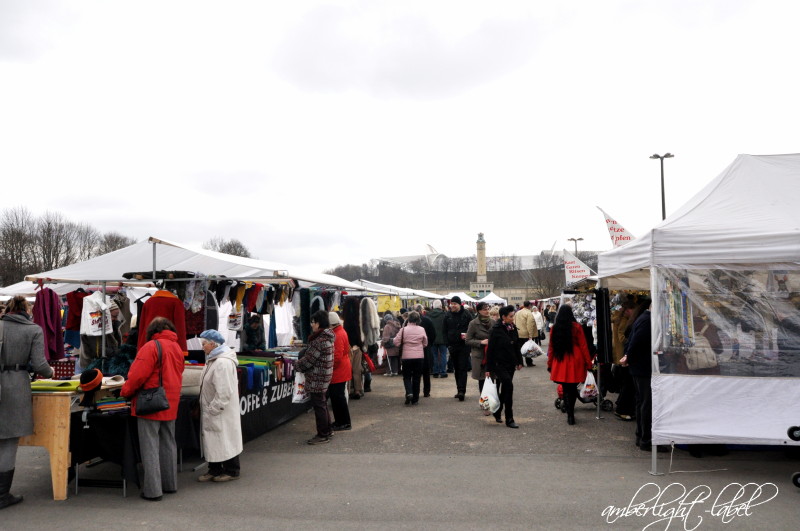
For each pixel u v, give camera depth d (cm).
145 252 716
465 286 9938
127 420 523
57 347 697
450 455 644
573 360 789
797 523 434
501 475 564
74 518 465
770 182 654
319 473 582
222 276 736
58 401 514
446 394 1099
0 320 493
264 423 767
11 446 496
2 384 484
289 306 1224
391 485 539
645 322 651
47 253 4269
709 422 551
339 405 786
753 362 552
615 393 992
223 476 557
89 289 802
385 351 1420
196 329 697
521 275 9669
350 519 455
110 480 537
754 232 550
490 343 791
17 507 492
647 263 588
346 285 1010
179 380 525
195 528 441
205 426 550
